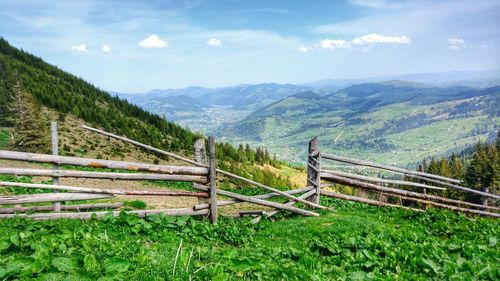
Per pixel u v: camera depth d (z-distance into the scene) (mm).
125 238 9211
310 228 12836
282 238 11891
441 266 8625
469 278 7590
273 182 94000
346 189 74812
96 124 86062
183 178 12102
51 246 7203
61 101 87562
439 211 16266
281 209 14648
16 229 8961
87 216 10750
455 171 112062
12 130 51188
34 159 10219
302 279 7516
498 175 95688
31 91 84812
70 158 10672
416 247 9672
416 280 7812
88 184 19922
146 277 6527
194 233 10727
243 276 7332
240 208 16938
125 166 11289
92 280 6223
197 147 12734
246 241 11008
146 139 91688
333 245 9984
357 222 13852
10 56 133375
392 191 18172
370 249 9820
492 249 9797
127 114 121250
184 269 7293
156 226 10719
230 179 43219
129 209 12820
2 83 80000
